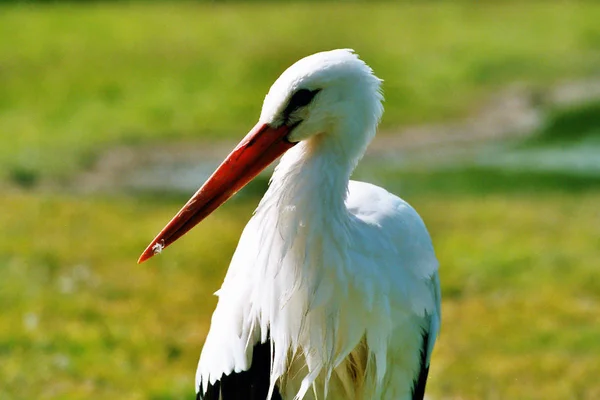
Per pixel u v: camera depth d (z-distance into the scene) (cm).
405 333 572
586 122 2400
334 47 3127
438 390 898
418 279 566
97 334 1016
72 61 2922
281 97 520
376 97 525
